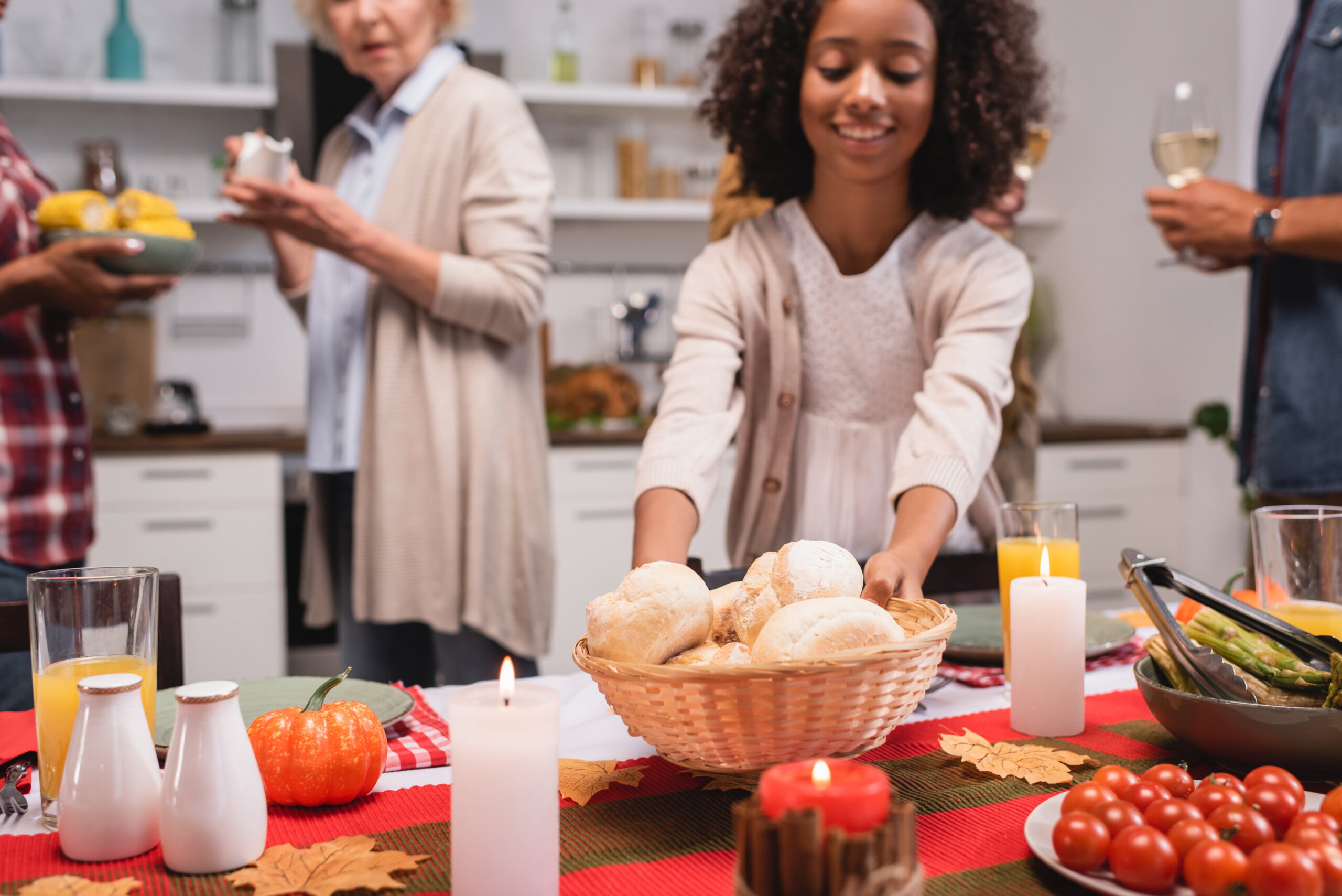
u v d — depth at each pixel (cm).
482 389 175
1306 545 81
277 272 191
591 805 70
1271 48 290
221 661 281
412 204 177
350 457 182
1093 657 102
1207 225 170
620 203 332
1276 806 57
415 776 76
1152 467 322
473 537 173
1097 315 361
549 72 340
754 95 134
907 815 41
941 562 131
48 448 155
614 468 302
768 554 76
